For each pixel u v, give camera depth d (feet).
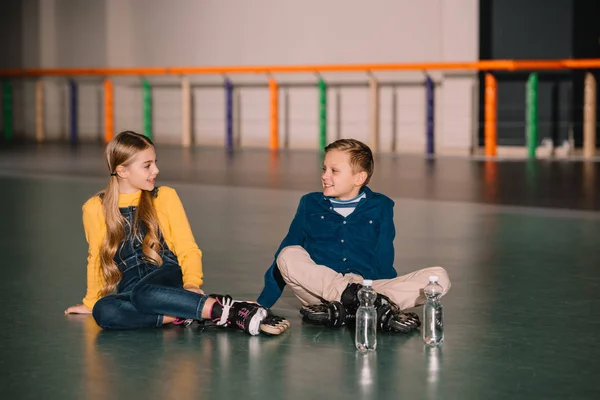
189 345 11.58
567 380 10.21
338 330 12.35
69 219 23.50
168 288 12.14
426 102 45.24
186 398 9.55
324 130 46.93
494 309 13.74
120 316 12.28
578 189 30.04
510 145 45.27
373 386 9.93
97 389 9.88
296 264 12.75
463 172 36.06
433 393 9.71
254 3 50.29
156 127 53.67
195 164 39.78
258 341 11.76
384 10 47.01
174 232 12.89
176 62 52.60
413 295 12.50
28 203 26.71
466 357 11.09
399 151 47.52
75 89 55.21
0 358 11.06
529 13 44.34
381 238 13.00
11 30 57.00
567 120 44.21
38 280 15.98
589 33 43.62
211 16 51.52
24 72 53.67
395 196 28.35
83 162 40.37
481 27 45.06
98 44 54.70
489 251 19.01
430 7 45.93
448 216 24.09
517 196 28.35
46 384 10.06
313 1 48.73
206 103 52.19
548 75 44.34
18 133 57.93
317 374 10.36
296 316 13.19
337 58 48.37
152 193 12.93
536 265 17.42
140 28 53.42
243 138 51.52
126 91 54.75
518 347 11.58
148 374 10.39
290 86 49.98
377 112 47.83
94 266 12.98
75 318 13.09
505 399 9.55
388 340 11.83
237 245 19.71
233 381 10.11
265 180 33.12
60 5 55.67
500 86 45.19
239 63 51.03
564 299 14.46
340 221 13.09
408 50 46.62
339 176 12.92
